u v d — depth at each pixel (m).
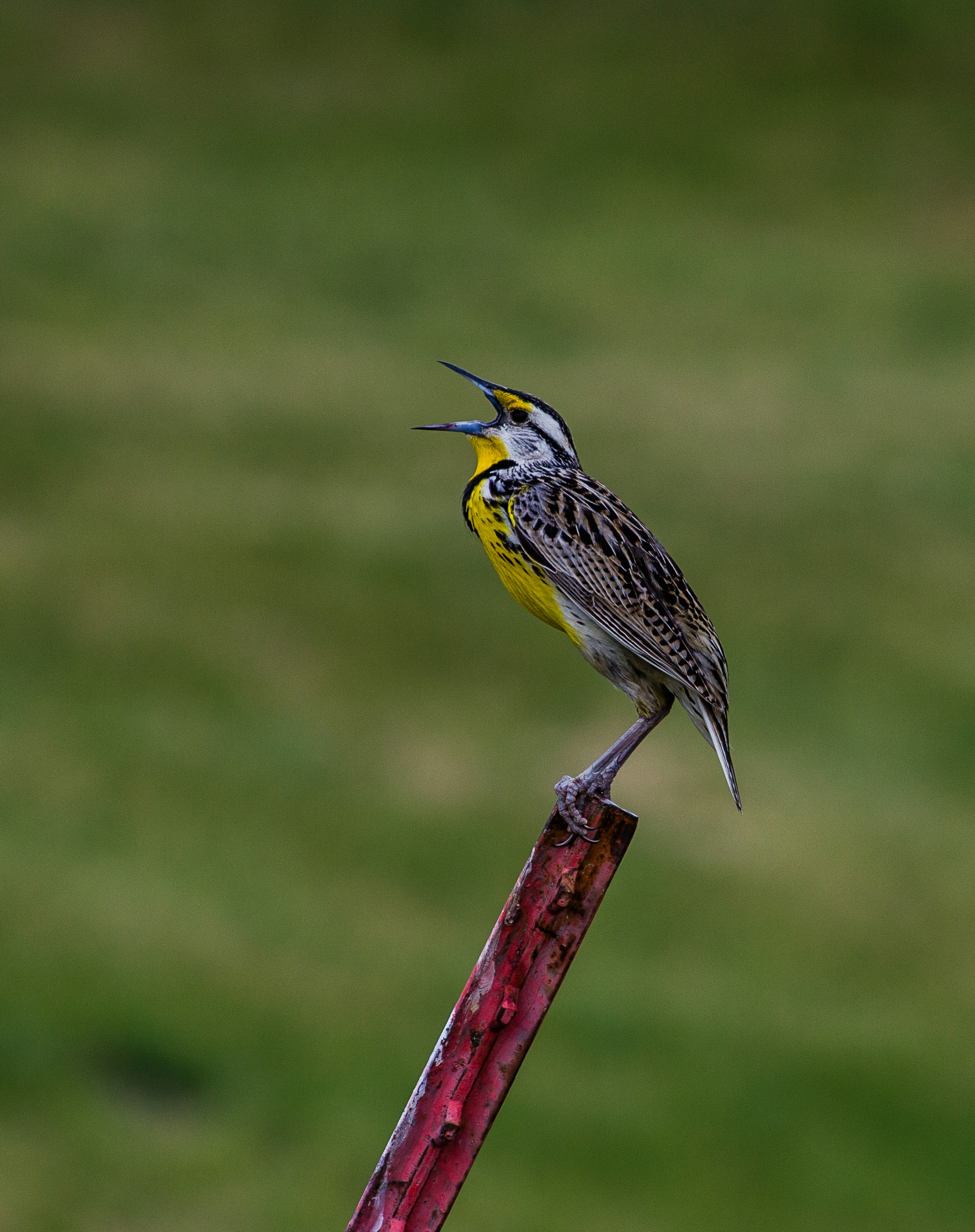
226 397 26.39
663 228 35.19
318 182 37.25
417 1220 3.38
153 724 16.00
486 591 19.56
